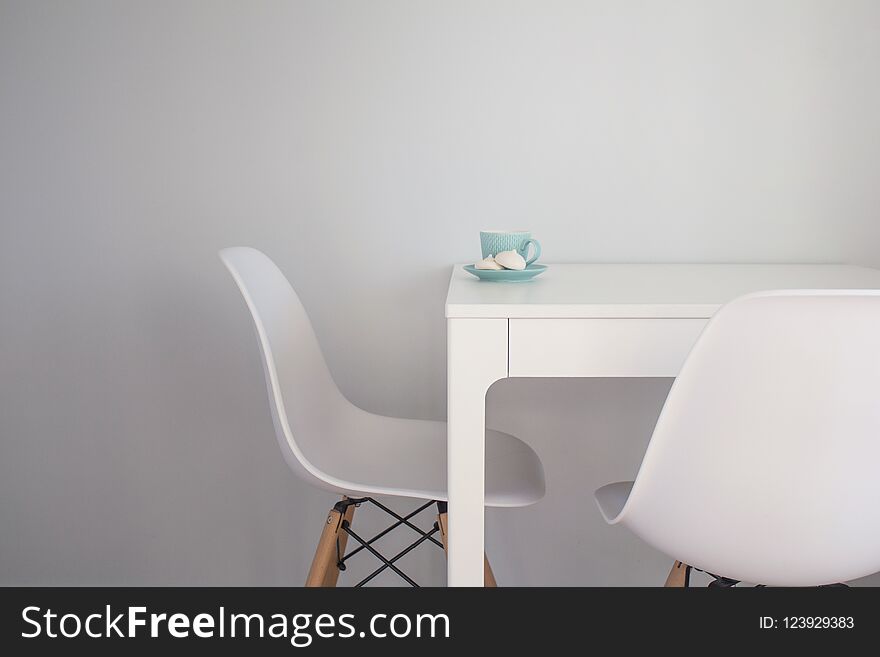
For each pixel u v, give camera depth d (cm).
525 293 149
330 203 204
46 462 214
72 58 202
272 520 214
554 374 136
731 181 200
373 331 207
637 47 198
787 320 109
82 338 210
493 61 199
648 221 202
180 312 209
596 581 214
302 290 206
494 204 202
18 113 204
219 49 201
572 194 202
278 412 150
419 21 199
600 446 210
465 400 137
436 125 201
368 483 159
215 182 204
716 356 113
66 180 205
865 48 196
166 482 214
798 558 123
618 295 146
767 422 115
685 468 120
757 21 197
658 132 200
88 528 215
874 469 117
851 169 199
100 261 207
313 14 200
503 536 214
